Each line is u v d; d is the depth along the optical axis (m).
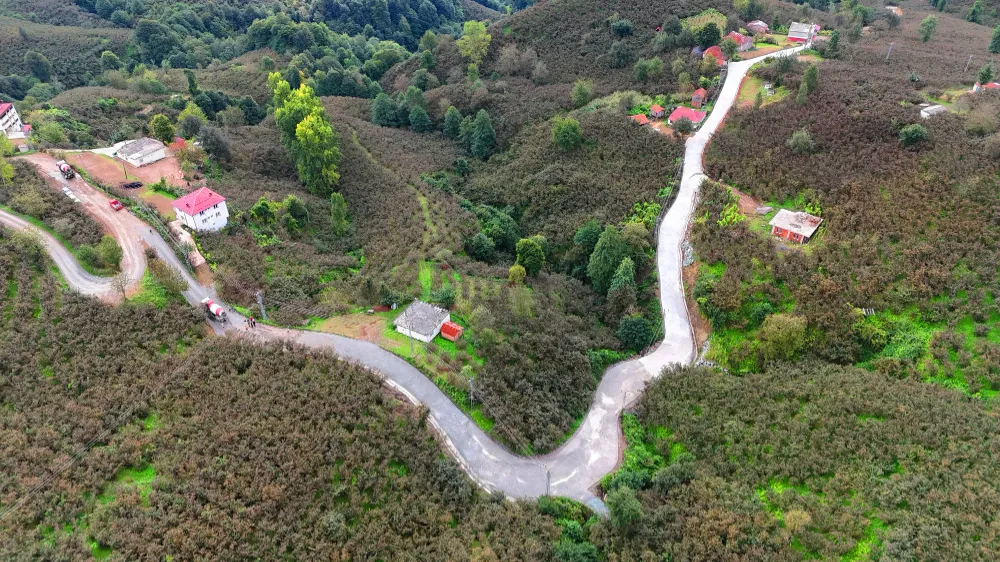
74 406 51.56
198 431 50.53
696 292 69.12
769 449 52.41
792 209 76.00
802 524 44.62
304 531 44.25
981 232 65.19
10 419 50.09
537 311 68.75
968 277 61.72
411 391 57.47
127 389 53.62
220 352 58.34
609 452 55.59
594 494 51.88
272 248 77.81
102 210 78.62
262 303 66.62
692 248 75.25
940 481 46.75
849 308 62.25
